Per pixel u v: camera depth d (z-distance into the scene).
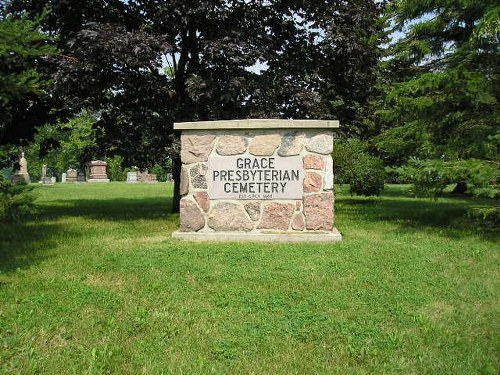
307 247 7.08
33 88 6.07
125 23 11.21
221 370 3.29
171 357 3.48
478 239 7.96
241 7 11.52
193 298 4.77
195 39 11.48
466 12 9.69
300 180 7.79
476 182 8.12
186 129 7.93
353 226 9.88
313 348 3.65
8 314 4.22
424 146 9.68
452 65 9.93
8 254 6.68
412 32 10.92
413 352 3.57
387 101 9.92
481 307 4.55
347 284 5.21
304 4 11.38
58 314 4.27
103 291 4.90
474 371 3.27
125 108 11.92
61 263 6.12
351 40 11.37
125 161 11.46
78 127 42.47
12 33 5.65
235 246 7.12
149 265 5.99
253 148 7.84
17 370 3.26
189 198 7.98
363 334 3.89
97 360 3.41
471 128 9.66
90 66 9.70
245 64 10.37
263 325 4.06
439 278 5.48
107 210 13.52
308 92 11.18
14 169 12.37
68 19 11.02
